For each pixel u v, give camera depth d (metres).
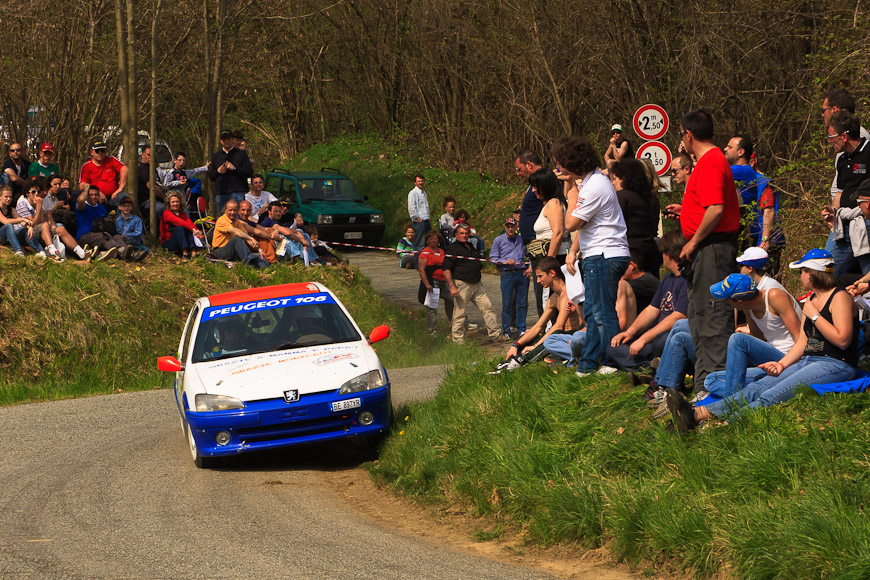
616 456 11.70
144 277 30.20
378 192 62.88
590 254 14.66
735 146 17.91
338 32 70.44
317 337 17.48
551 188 17.55
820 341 11.43
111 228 31.55
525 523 11.46
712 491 10.23
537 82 56.00
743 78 43.47
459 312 32.56
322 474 15.51
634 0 46.19
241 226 34.12
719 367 12.11
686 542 9.48
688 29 44.94
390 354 31.12
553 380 15.16
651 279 15.85
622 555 9.98
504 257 32.34
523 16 53.28
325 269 35.06
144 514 12.99
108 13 42.31
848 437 10.06
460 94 64.75
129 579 10.09
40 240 29.95
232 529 12.05
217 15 48.16
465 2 60.12
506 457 12.74
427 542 11.35
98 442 18.33
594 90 51.12
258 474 15.52
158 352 28.28
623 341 14.23
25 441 18.64
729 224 12.12
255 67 57.28
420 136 69.12
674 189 39.28
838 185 15.56
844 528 8.49
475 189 59.59
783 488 9.73
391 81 70.19
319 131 75.06
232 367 16.39
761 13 41.47
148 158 36.78
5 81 41.19
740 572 8.87
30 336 26.25
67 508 13.51
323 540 11.42
